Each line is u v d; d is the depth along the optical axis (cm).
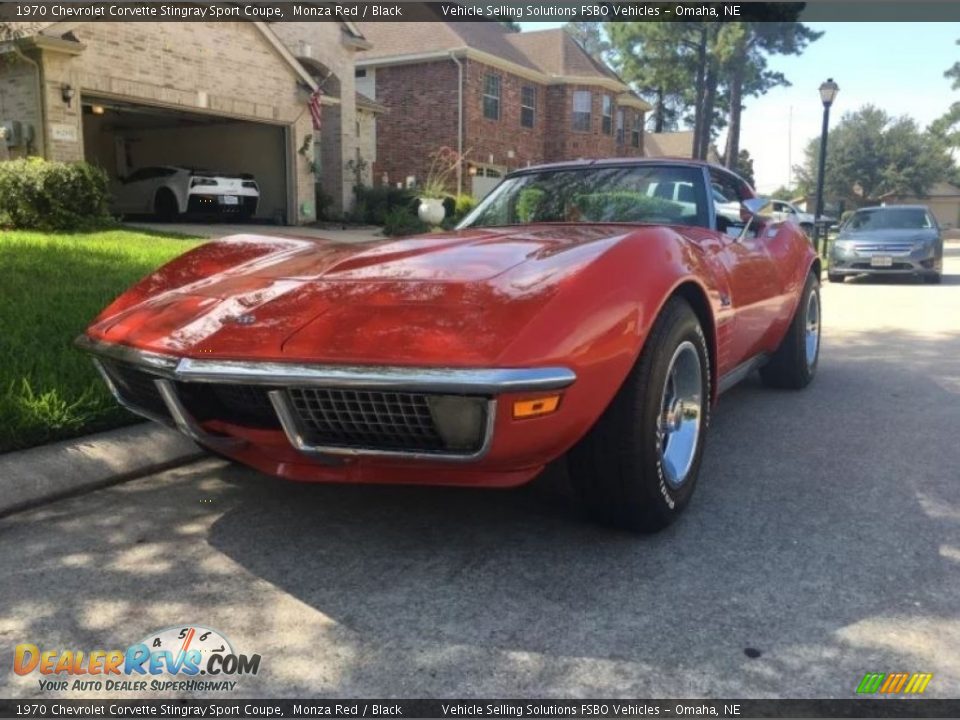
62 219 1244
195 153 2144
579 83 2848
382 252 329
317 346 253
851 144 7469
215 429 285
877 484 375
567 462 297
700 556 295
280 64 1802
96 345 305
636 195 428
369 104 2248
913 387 588
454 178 2509
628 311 269
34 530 316
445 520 328
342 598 265
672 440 318
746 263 407
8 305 580
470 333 246
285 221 1928
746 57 2998
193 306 299
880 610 257
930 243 1398
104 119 2105
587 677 221
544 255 294
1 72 1408
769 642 238
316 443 262
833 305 1088
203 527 321
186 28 1585
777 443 443
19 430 366
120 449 379
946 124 5175
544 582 275
